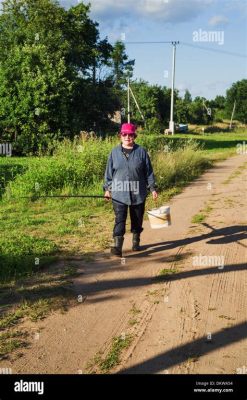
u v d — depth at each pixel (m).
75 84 30.20
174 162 16.03
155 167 14.84
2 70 28.70
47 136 28.78
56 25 37.44
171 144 21.48
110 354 4.29
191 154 19.08
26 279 6.17
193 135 62.34
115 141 16.47
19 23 36.38
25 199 12.08
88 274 6.37
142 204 7.24
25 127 28.81
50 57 30.67
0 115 29.19
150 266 6.68
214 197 12.32
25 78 28.36
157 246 7.71
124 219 7.15
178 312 5.14
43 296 5.59
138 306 5.33
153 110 72.44
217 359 4.16
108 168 7.20
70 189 12.85
